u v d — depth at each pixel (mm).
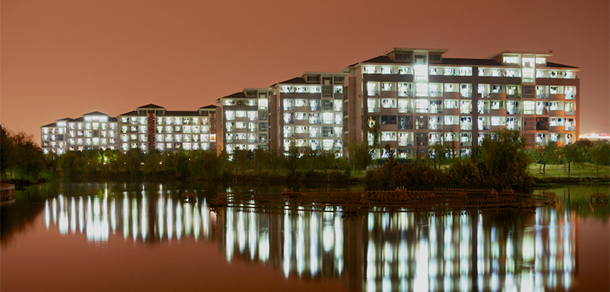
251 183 104188
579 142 124000
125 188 91062
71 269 30594
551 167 106938
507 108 128500
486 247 36062
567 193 68875
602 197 59188
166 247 36781
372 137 120812
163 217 51250
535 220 46844
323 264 32031
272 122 154875
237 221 48344
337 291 26641
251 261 32688
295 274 29719
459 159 88875
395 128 121875
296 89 150125
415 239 38969
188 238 40094
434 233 41219
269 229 43844
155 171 125938
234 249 36156
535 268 30719
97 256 33969
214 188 90062
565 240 38000
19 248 36406
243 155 117125
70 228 44750
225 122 176000
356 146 106375
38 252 35062
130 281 28141
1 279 28516
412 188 75938
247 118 176875
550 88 130500
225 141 175250
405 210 54375
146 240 39344
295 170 107750
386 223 46281
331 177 102188
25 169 96688
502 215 50094
